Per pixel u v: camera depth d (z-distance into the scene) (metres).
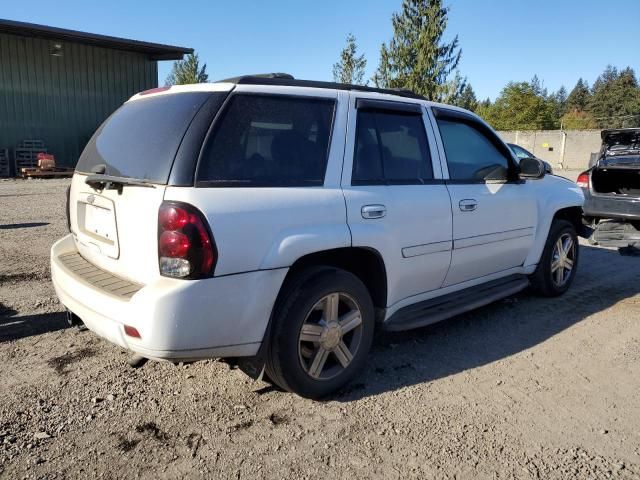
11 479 2.62
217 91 3.13
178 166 2.85
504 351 4.25
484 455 2.87
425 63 23.30
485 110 74.69
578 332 4.68
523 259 5.14
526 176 4.84
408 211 3.80
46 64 23.81
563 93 151.75
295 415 3.25
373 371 3.86
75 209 3.83
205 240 2.77
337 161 3.48
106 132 3.70
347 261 3.69
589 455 2.88
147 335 2.75
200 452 2.87
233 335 2.96
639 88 92.81
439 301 4.28
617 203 7.39
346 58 27.22
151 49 25.72
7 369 3.79
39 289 5.62
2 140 23.00
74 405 3.32
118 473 2.68
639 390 3.62
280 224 3.07
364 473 2.71
